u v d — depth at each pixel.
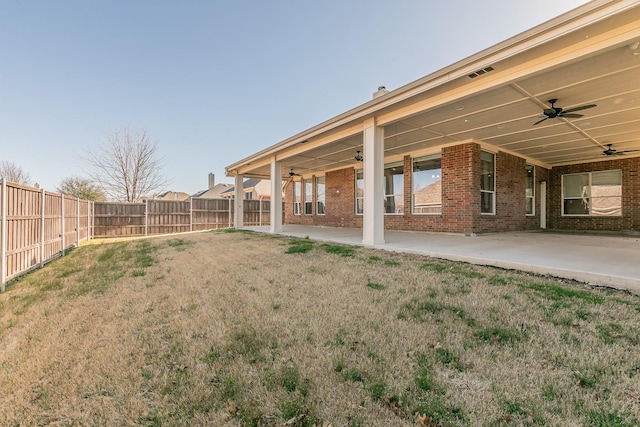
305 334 2.63
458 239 7.80
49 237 7.14
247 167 13.05
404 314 2.94
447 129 7.66
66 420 1.75
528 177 11.55
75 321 3.19
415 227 10.14
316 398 1.83
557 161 11.95
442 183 9.38
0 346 2.69
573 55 3.79
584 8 3.38
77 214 10.25
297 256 5.93
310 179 15.92
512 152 10.32
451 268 4.53
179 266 5.66
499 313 2.87
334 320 2.88
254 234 10.52
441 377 1.98
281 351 2.38
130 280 4.78
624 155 10.53
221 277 4.65
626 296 3.20
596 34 3.59
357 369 2.09
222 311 3.25
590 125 7.29
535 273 4.17
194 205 16.67
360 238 8.46
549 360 2.12
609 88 5.25
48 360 2.40
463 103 5.89
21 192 5.57
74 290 4.38
